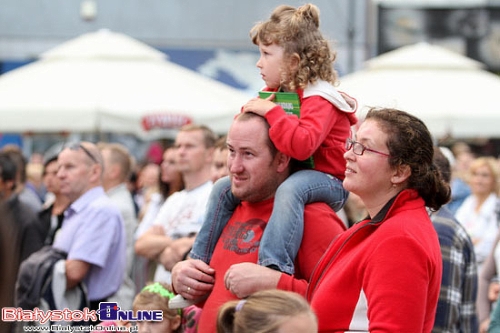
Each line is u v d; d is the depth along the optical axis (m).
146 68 14.15
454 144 17.92
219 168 7.26
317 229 4.66
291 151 4.56
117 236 7.38
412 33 24.66
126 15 24.45
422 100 14.83
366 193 4.29
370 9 24.55
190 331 5.73
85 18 24.42
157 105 13.20
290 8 4.93
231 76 24.39
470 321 5.86
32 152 21.62
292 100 4.74
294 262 4.69
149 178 13.05
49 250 7.28
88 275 7.25
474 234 10.20
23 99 13.30
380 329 3.94
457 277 5.62
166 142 15.19
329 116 4.71
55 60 14.54
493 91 15.27
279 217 4.57
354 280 4.15
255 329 3.43
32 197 10.05
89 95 13.30
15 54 24.38
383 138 4.23
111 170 9.03
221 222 4.95
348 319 4.13
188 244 7.23
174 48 24.50
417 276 3.99
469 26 24.48
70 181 7.39
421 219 4.20
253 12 24.45
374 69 16.33
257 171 4.70
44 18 24.38
